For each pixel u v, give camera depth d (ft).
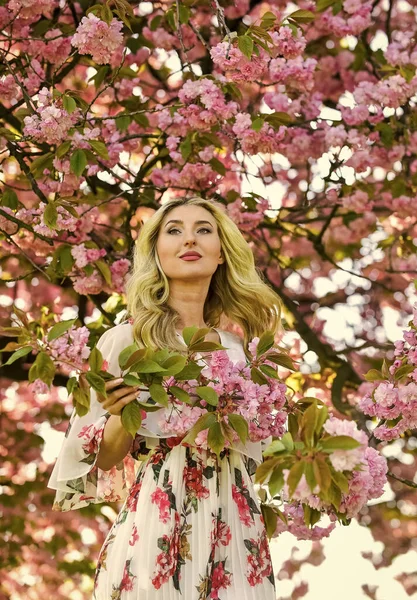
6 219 16.29
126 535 9.99
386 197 21.62
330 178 18.90
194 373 9.45
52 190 16.57
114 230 19.98
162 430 9.86
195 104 16.15
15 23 17.76
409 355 11.82
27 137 14.38
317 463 8.36
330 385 22.41
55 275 17.04
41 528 27.35
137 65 20.77
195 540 9.86
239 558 9.97
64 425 27.48
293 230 21.04
